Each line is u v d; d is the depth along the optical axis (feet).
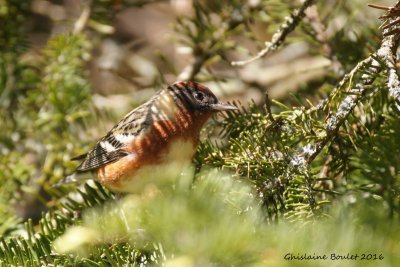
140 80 49.08
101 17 43.34
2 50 41.83
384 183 23.18
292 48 49.70
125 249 23.29
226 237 14.46
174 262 14.70
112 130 34.99
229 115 31.04
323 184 28.14
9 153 36.91
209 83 48.91
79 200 34.68
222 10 40.45
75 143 38.99
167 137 33.09
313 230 15.28
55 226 30.89
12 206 36.29
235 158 26.50
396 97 22.52
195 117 34.04
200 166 31.04
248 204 20.84
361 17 39.19
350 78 24.97
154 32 54.60
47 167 38.01
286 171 24.68
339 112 24.76
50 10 49.96
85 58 40.78
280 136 25.76
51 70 39.73
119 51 51.47
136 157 33.14
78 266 23.95
